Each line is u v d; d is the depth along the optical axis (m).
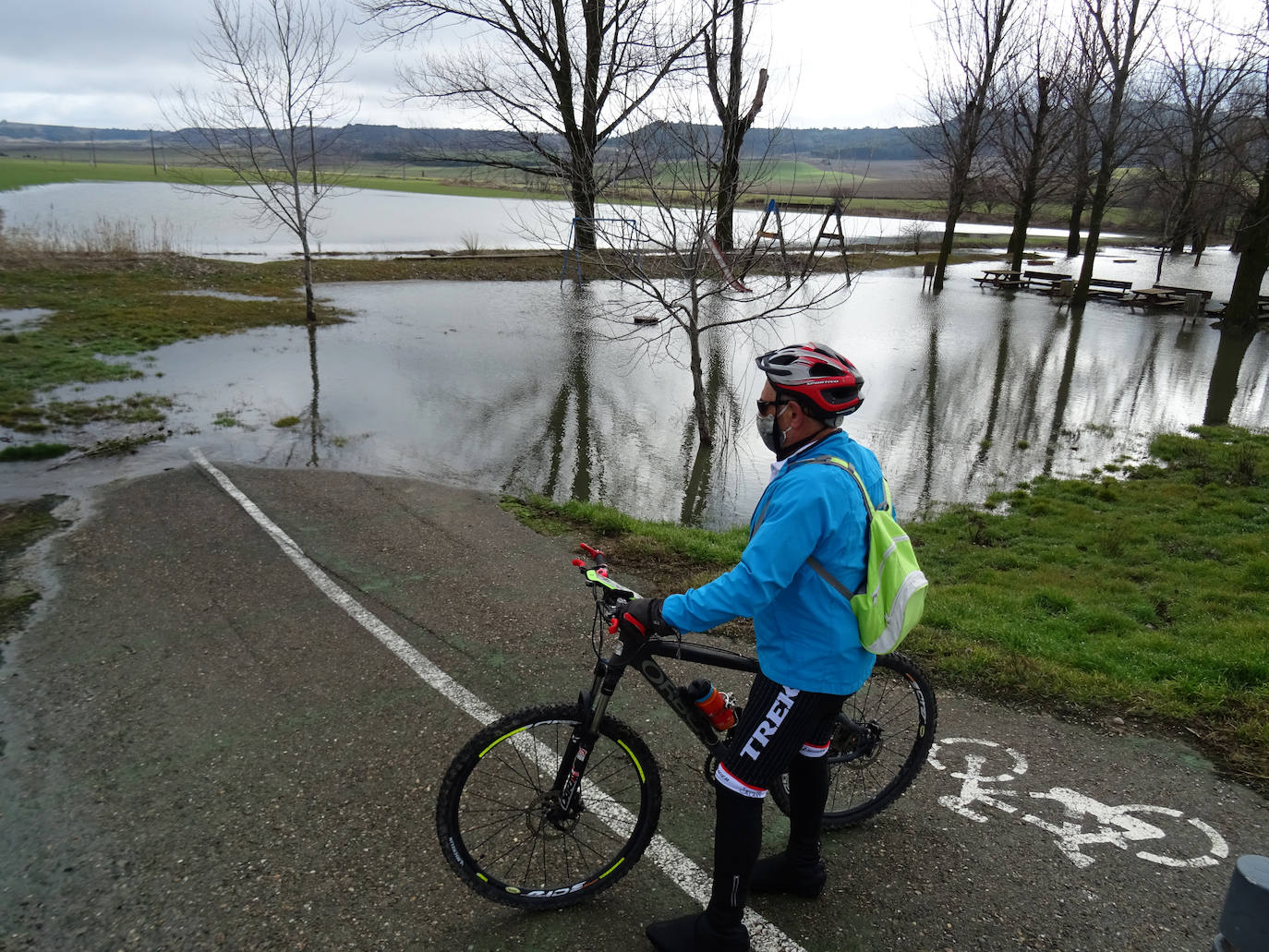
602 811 3.30
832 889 2.93
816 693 2.42
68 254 22.55
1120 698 4.26
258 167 17.28
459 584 5.61
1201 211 30.91
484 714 4.04
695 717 2.72
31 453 8.73
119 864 3.01
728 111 10.91
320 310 19.58
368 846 3.11
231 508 7.10
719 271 12.22
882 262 37.31
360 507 7.25
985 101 29.61
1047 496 10.19
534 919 2.79
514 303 22.50
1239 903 1.99
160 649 4.64
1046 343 20.70
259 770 3.56
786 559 2.26
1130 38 24.23
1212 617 6.11
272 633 4.84
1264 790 3.52
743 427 12.50
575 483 9.84
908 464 11.48
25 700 4.10
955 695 4.34
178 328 16.16
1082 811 3.38
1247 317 22.55
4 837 3.15
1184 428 13.70
